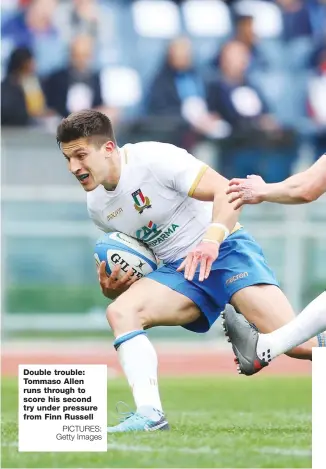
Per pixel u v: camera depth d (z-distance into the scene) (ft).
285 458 45.50
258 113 164.66
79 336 147.43
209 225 64.75
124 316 61.05
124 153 63.31
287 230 147.23
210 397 99.14
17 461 46.98
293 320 59.98
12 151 146.72
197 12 179.42
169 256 65.41
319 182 58.90
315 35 179.22
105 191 63.77
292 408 86.22
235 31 174.09
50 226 146.00
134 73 169.78
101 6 175.11
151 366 60.18
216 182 62.34
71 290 146.82
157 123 157.79
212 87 164.04
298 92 173.58
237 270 64.75
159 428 58.39
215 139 159.12
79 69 164.25
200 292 64.39
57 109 161.99
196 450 48.08
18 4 170.71
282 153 159.74
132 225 64.49
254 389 109.29
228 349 149.79
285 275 147.74
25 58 160.45
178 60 164.14
